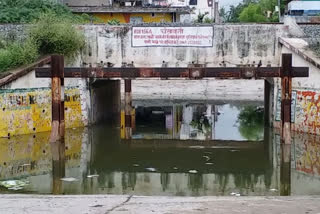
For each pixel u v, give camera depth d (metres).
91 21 34.78
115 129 25.77
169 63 25.44
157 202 9.52
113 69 20.33
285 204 9.20
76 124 25.39
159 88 40.62
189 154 20.38
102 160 19.09
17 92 22.16
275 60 25.05
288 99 20.31
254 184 15.80
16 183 15.41
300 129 23.36
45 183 15.52
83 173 17.12
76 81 25.11
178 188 15.18
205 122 28.95
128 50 25.59
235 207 8.91
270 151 20.81
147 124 28.23
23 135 22.44
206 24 25.14
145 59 25.53
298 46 23.97
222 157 19.86
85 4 47.25
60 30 24.80
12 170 17.20
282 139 20.56
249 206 9.00
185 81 41.62
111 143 22.33
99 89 27.80
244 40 25.06
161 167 18.20
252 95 38.47
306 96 22.98
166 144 22.45
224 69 19.95
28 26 25.73
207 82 41.44
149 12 44.25
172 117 30.64
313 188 15.14
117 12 43.53
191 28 25.20
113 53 25.67
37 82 23.06
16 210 8.79
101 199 9.91
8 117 21.88
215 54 25.25
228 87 40.66
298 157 19.22
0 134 21.66
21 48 24.16
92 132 24.75
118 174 17.03
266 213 8.44
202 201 9.62
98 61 25.73
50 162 18.55
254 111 32.66
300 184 15.71
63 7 33.31
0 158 18.77
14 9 29.30
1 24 25.81
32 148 20.41
